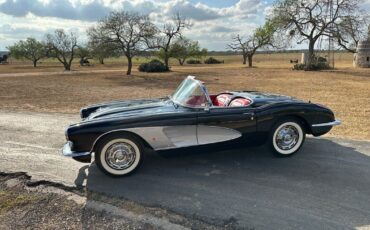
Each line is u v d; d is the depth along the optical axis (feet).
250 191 14.24
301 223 11.72
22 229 11.98
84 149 15.24
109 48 116.78
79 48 194.70
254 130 17.04
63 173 16.67
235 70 142.20
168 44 155.33
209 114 16.21
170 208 13.03
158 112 16.11
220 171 16.47
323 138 21.50
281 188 14.42
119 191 14.61
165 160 18.04
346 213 12.28
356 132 24.75
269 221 11.91
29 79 94.94
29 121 29.37
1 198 14.29
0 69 189.26
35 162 18.33
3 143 22.13
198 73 122.42
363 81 80.94
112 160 15.76
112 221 12.32
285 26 141.59
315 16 137.28
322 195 13.70
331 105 40.52
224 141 16.79
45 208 13.39
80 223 12.26
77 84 79.51
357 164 16.92
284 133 17.78
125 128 15.28
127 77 105.09
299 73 115.03
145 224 12.03
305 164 17.06
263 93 20.17
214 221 12.03
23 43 238.89
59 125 27.55
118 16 117.19
